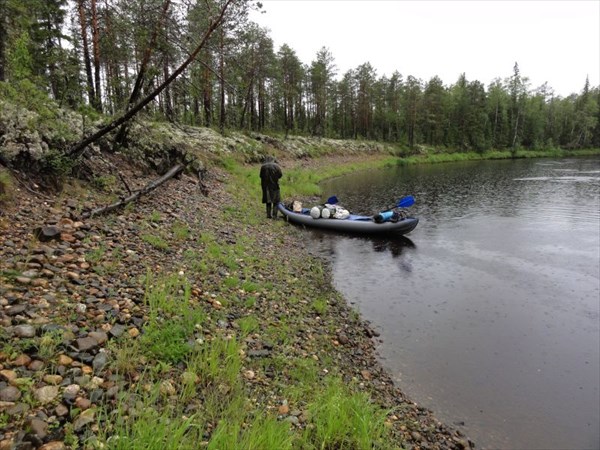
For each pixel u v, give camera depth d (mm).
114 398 3328
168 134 17625
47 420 2877
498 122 80188
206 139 25250
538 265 11219
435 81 76188
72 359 3578
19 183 6953
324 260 11469
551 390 5711
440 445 4414
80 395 3215
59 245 5711
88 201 8078
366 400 4789
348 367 5734
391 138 76188
